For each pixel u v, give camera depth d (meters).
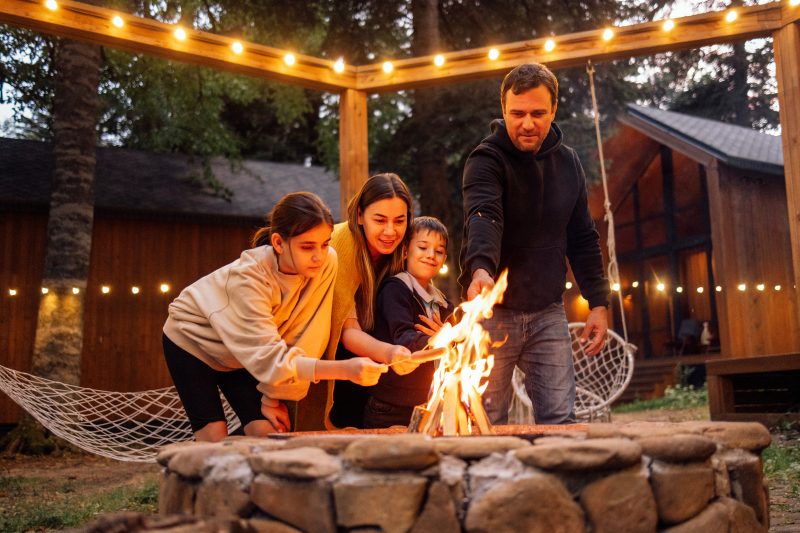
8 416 11.65
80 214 9.72
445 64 5.60
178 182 14.80
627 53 5.33
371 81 5.77
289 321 2.81
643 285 19.27
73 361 9.44
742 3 11.45
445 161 12.43
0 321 12.05
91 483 6.33
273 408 2.84
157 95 13.27
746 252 15.69
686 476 1.98
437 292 3.36
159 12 11.81
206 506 2.05
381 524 1.78
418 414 2.40
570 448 1.83
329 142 15.00
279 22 11.78
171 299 13.33
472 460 1.93
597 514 1.86
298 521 1.86
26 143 14.97
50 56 11.28
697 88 26.73
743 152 16.02
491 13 12.23
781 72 5.21
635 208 19.53
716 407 6.97
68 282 9.53
